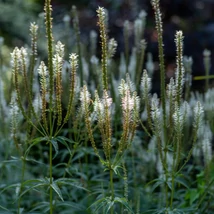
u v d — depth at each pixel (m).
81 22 22.86
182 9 23.33
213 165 7.56
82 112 6.43
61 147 10.33
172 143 6.10
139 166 8.73
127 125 5.12
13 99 6.28
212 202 7.53
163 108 5.94
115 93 7.79
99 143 8.81
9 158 8.71
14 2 19.56
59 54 5.44
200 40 21.84
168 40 21.77
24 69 5.54
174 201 8.10
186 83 7.68
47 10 5.15
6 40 18.88
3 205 7.77
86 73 8.17
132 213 5.77
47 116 9.21
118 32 22.62
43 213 6.52
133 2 23.58
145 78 5.99
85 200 8.09
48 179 5.55
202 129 7.64
